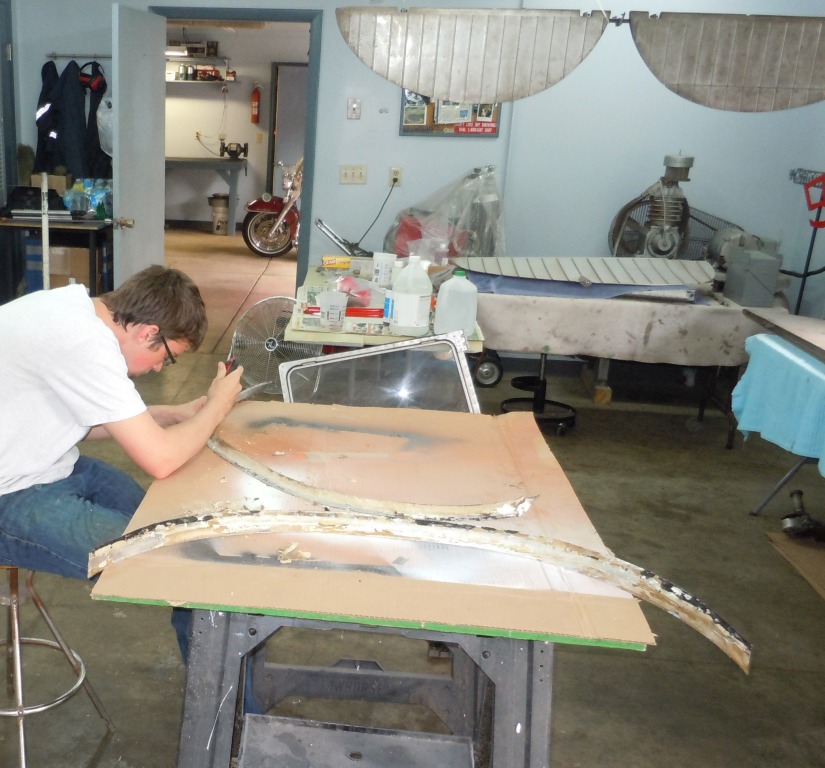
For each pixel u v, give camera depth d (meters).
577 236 5.49
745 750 2.25
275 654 2.54
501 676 1.39
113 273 5.23
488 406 4.89
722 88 2.06
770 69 2.04
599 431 4.63
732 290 4.47
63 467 1.82
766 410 3.31
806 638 2.78
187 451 1.68
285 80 10.70
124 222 5.00
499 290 4.34
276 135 10.87
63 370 1.59
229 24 10.09
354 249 4.94
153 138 5.41
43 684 2.33
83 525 1.72
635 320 4.29
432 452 1.85
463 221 5.06
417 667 2.53
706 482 4.02
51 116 5.77
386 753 1.61
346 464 1.75
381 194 5.48
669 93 5.23
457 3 5.09
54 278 5.41
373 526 1.48
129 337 1.73
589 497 3.77
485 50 2.07
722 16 2.01
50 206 5.35
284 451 1.80
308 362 2.46
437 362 2.46
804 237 5.32
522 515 1.56
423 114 5.30
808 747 2.28
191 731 1.42
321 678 1.99
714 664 2.62
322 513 1.52
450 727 2.00
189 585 1.28
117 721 2.21
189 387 4.87
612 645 1.22
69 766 2.04
